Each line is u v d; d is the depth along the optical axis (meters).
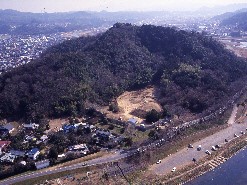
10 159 160.12
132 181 145.75
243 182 148.12
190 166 159.50
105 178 146.12
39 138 182.00
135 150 166.38
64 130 190.62
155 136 178.12
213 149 175.38
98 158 160.38
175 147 175.12
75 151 165.75
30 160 158.75
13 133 192.88
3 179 146.38
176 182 147.88
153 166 158.88
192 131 191.38
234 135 191.50
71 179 145.25
